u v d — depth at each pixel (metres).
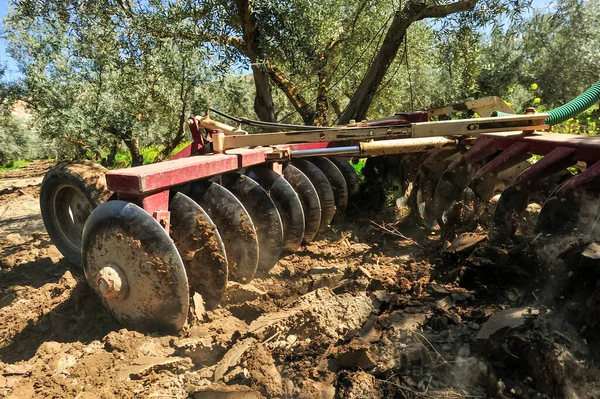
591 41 14.70
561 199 3.20
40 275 4.95
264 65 8.21
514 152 4.23
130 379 2.73
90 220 3.22
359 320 3.13
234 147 4.22
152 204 3.18
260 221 4.20
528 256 3.19
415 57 12.09
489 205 4.38
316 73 9.14
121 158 22.86
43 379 2.73
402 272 3.91
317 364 2.72
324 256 4.80
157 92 13.19
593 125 8.66
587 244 2.79
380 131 4.24
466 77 9.20
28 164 34.47
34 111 18.86
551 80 15.29
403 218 5.85
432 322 2.93
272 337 3.00
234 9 8.13
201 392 2.52
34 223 8.91
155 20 8.30
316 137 4.26
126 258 3.12
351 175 6.29
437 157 5.34
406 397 2.39
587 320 2.52
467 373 2.49
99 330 3.38
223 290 3.42
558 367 2.28
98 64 12.06
